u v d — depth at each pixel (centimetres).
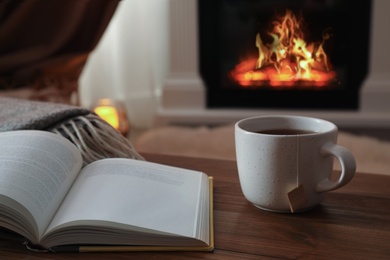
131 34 268
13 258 51
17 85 174
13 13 171
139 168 66
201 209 59
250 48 266
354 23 255
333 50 255
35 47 176
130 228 51
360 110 261
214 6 265
